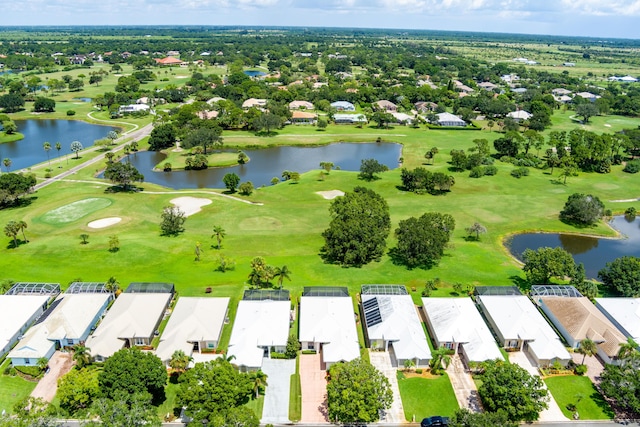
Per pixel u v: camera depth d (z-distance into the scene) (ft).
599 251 398.62
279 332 260.83
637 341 263.90
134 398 200.54
